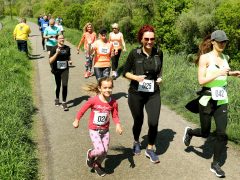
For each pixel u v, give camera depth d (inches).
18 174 193.8
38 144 254.2
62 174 209.8
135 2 1298.0
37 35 1180.5
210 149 240.8
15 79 413.4
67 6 1971.0
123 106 346.9
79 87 426.3
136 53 211.5
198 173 208.1
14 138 239.5
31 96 374.0
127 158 229.5
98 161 205.5
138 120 223.6
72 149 245.1
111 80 195.2
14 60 532.7
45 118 311.9
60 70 332.5
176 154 234.1
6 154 211.6
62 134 273.3
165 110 329.4
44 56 682.8
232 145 246.7
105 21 1413.6
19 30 637.9
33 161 223.5
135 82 214.8
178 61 503.2
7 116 276.7
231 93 334.3
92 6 1545.3
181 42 1115.3
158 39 1152.2
